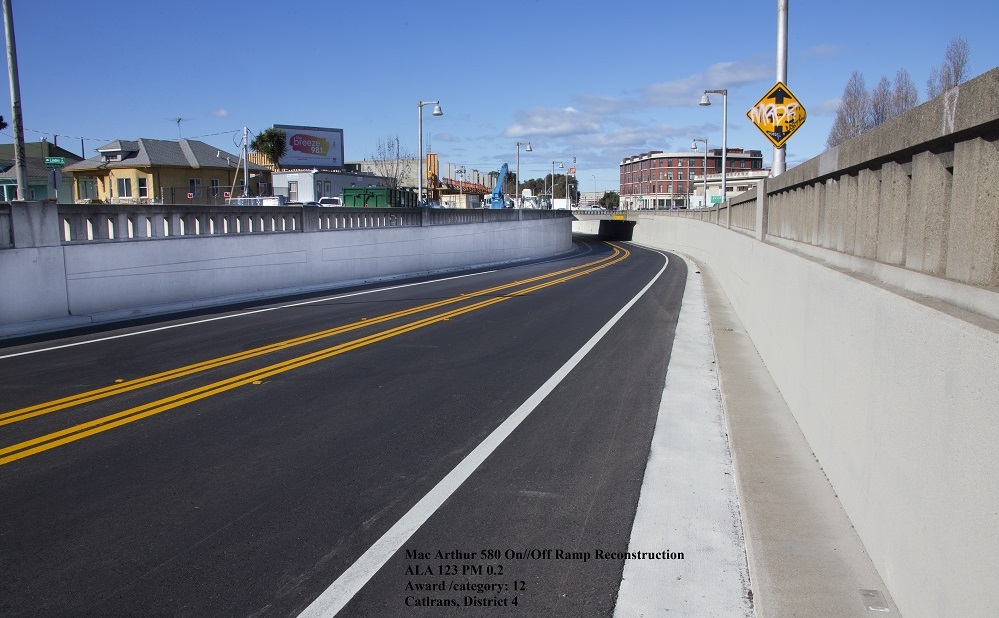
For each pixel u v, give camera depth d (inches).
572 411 297.6
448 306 641.6
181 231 641.6
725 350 417.4
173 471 225.6
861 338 171.3
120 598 151.3
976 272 125.2
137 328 501.4
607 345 452.1
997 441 94.7
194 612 146.2
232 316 567.2
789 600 138.3
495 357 408.5
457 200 3312.0
